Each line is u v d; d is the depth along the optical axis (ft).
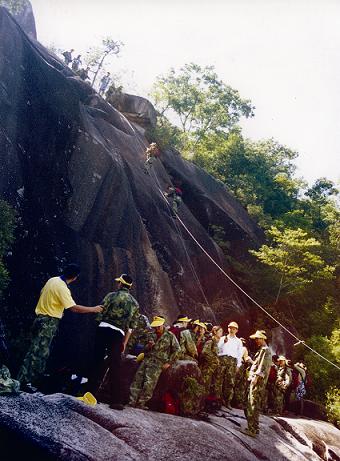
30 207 40.37
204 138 130.31
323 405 53.47
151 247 53.06
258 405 28.27
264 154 140.46
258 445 26.63
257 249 83.82
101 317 21.16
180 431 20.86
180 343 27.66
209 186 88.07
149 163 65.98
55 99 47.14
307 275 78.59
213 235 80.69
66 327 36.68
